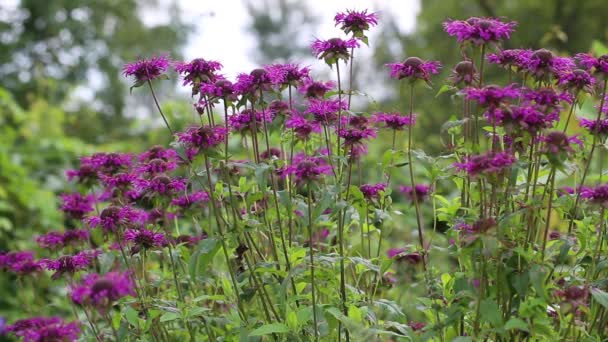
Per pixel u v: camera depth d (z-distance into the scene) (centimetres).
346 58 138
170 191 138
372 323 138
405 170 258
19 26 752
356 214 143
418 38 816
